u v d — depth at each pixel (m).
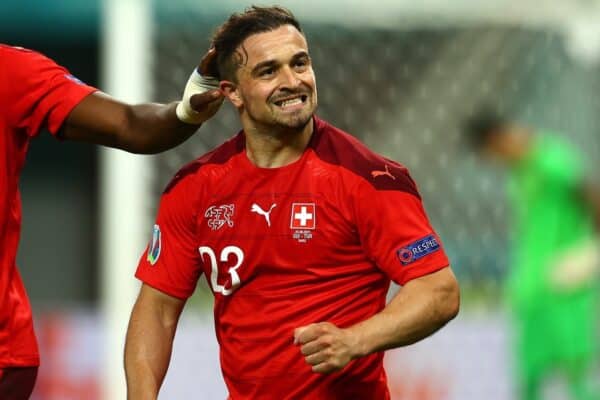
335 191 13.00
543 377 22.94
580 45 24.92
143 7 23.12
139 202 22.98
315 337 11.89
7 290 13.23
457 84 24.42
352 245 13.15
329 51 23.88
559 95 24.72
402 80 24.22
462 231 24.19
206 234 13.44
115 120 13.02
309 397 13.48
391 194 12.93
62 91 13.03
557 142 24.39
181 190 13.59
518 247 23.31
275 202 13.15
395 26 24.28
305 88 12.81
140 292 14.02
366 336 12.19
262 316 13.38
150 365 13.64
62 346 21.86
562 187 22.98
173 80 23.48
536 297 22.89
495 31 24.66
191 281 13.93
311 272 13.20
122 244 22.80
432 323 12.69
